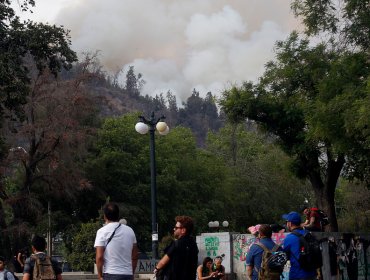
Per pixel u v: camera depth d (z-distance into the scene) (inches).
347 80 888.3
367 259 698.2
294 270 399.5
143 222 2191.2
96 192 2044.8
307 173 1184.2
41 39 1358.3
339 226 2030.0
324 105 850.8
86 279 1101.1
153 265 918.4
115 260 332.8
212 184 2517.2
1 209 1560.0
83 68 1622.8
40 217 1609.3
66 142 1563.7
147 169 2249.0
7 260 1473.9
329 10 1003.9
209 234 884.6
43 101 1536.7
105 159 2076.8
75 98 1556.3
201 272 655.1
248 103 1168.2
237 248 858.8
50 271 395.2
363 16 936.3
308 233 404.8
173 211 2246.6
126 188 2161.7
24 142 1604.3
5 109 1382.9
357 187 1950.1
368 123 724.7
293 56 1109.7
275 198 2474.2
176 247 354.0
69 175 1622.8
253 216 2536.9
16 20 1352.1
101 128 2193.7
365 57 924.0
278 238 665.0
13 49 1336.1
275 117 1145.4
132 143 2260.1
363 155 916.0
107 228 337.7
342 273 652.1
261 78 1176.8
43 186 1760.6
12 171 1593.3
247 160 2667.3
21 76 1290.6
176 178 2353.6
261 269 398.3
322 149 1134.4
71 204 1978.3
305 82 1103.6
